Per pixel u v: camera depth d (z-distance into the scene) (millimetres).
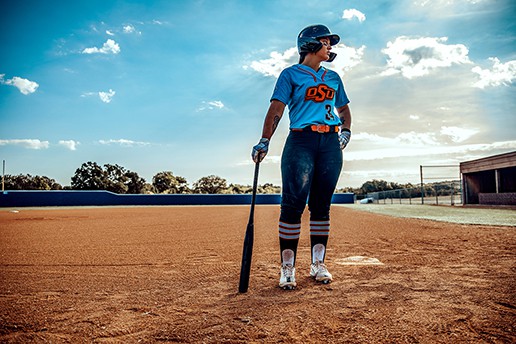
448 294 2229
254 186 2598
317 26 2896
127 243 5402
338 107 3148
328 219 2934
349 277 2822
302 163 2707
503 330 1651
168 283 2779
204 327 1799
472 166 18797
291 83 2812
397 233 6152
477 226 7055
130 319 1950
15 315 2035
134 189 62594
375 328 1723
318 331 1709
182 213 16281
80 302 2277
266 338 1646
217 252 4418
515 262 3215
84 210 20578
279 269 3260
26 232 7344
